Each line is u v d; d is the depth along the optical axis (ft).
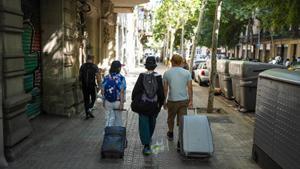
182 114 28.50
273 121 20.99
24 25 32.55
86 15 53.21
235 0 61.77
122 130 24.86
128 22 142.31
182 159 24.67
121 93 28.45
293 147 17.95
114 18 90.89
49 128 32.40
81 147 26.78
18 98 24.25
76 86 42.37
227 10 83.46
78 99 41.81
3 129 22.71
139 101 25.08
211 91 43.11
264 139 22.53
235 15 88.69
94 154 25.18
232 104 52.70
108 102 28.45
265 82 22.93
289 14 36.76
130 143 28.50
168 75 28.53
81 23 47.75
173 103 28.50
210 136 24.58
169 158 24.88
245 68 44.50
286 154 18.84
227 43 133.08
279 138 19.92
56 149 26.09
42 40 37.42
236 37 131.95
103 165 22.98
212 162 24.23
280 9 38.32
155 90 25.13
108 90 28.37
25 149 25.54
